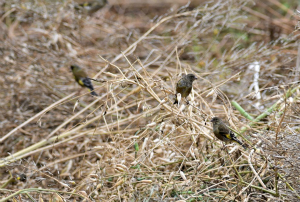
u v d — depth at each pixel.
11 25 16.30
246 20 17.66
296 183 7.21
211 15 14.88
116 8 20.73
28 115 12.54
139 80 8.67
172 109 8.00
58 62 13.91
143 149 7.82
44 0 15.83
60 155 10.41
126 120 10.79
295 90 9.97
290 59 12.71
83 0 18.30
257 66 12.88
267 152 7.16
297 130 8.54
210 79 12.00
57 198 7.41
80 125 11.48
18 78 13.20
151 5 20.78
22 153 10.48
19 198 7.61
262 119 9.79
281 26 16.81
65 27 15.98
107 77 14.01
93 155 10.63
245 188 6.84
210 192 7.60
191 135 8.12
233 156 7.76
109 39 15.99
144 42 15.21
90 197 7.89
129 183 7.66
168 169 8.62
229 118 8.24
